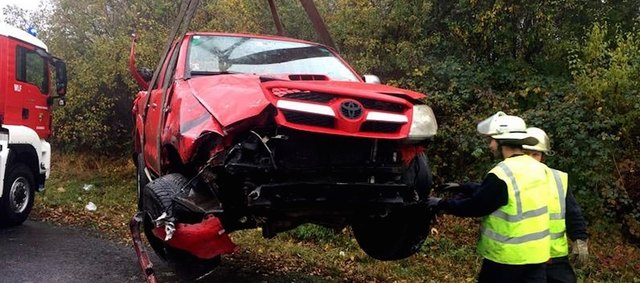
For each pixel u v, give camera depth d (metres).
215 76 4.54
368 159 3.97
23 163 8.49
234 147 3.70
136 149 7.09
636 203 8.73
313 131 3.68
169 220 3.79
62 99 9.48
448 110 9.14
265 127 3.76
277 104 3.64
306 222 4.41
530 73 9.73
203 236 3.86
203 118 3.88
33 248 6.86
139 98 6.86
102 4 12.86
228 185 3.94
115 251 6.85
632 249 8.13
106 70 11.76
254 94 3.75
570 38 10.13
